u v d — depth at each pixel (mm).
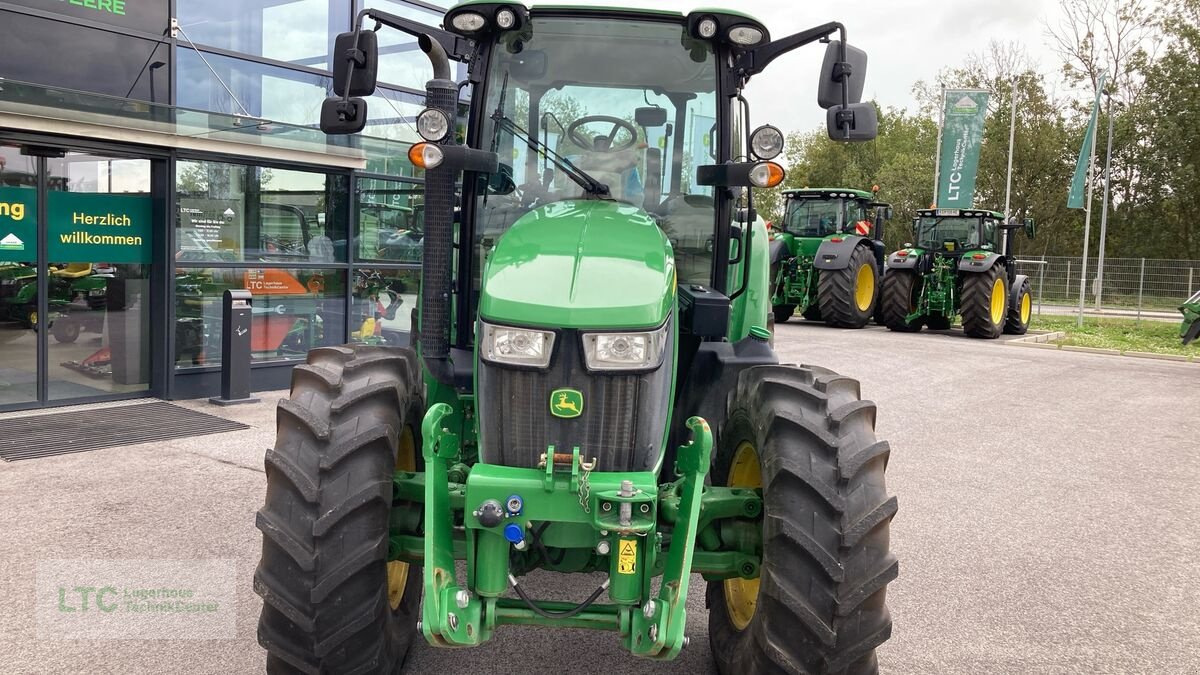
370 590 2787
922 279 18188
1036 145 37312
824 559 2697
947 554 5023
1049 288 28016
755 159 3756
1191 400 10609
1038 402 10117
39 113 7105
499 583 2719
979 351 14883
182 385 8422
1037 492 6367
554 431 2744
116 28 7832
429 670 3477
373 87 3400
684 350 3494
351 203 9711
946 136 23547
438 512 2787
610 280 2809
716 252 3820
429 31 3605
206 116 7449
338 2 9742
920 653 3766
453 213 3414
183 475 5844
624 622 2715
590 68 3762
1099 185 38062
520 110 3742
